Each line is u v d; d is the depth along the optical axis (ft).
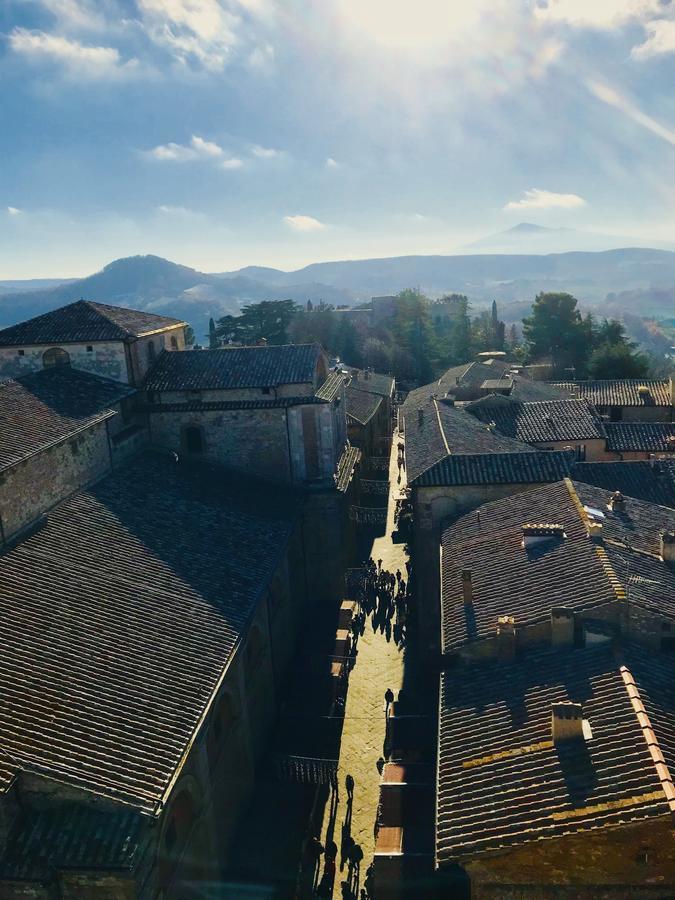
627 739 62.28
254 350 167.53
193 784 79.41
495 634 80.89
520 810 59.52
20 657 77.97
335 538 160.35
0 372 154.81
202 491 140.46
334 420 164.76
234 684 98.27
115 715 74.69
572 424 194.18
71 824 64.18
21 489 104.68
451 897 74.84
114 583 98.48
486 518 116.98
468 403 213.46
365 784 106.63
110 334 152.15
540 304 399.65
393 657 139.33
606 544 93.71
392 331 477.36
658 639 76.84
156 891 67.67
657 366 634.43
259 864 92.94
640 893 56.03
